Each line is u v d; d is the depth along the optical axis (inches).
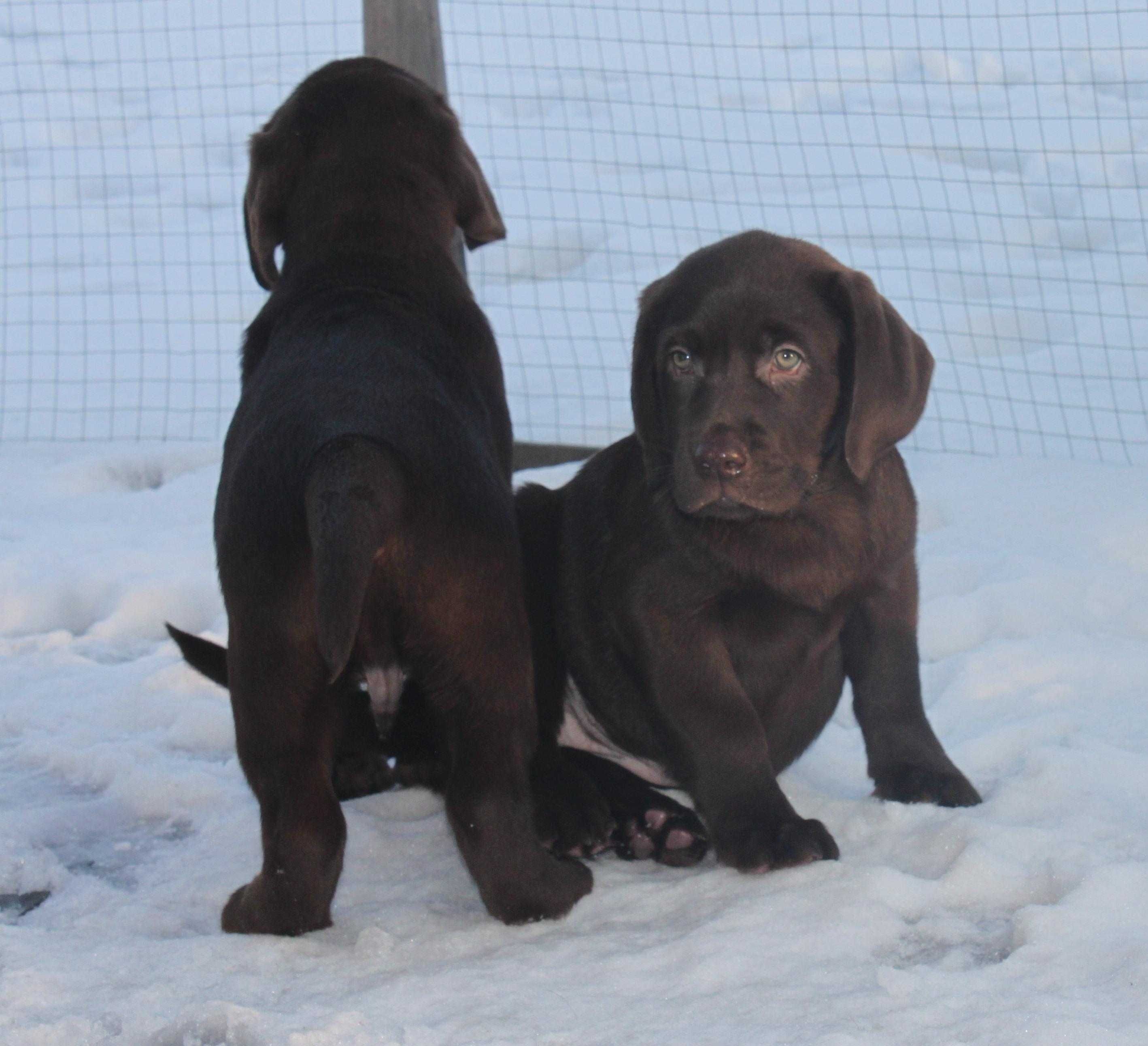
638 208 436.8
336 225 153.9
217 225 446.0
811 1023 106.7
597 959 119.6
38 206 458.6
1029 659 186.4
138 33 585.0
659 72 550.0
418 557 124.8
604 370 337.4
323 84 163.9
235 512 127.6
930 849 138.3
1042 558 226.8
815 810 149.9
